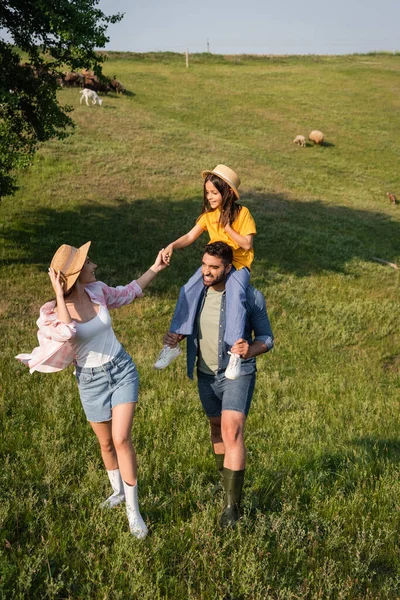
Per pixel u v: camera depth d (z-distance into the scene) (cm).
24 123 1476
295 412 805
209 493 451
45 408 643
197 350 432
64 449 523
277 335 1333
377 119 4416
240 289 414
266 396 886
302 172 3222
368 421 809
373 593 363
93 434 578
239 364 398
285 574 358
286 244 2059
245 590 337
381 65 6109
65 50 1417
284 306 1538
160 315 1370
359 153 3747
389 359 1298
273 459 557
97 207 2183
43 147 2728
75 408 653
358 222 2527
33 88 1423
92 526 391
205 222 448
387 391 1063
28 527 385
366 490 507
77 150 2788
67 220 2012
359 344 1359
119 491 424
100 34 1350
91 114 3472
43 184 2333
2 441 532
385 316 1545
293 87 5084
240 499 421
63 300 367
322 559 386
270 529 413
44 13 1310
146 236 1964
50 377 785
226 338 409
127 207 2227
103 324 384
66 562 351
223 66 5781
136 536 377
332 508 457
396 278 1903
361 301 1641
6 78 1405
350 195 2967
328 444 656
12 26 1413
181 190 2505
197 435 607
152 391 769
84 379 387
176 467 495
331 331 1391
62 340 363
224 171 433
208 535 379
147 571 350
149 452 546
